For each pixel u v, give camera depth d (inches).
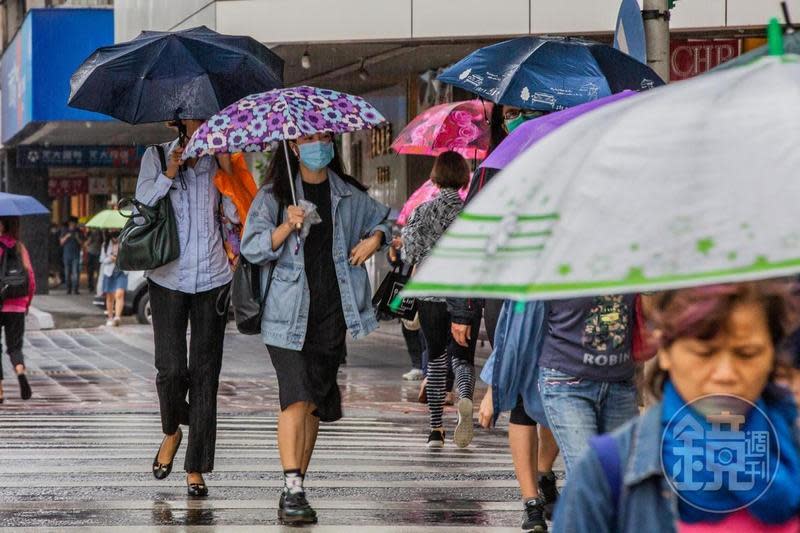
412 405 1450.5
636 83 851.4
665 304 256.8
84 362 2096.5
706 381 253.6
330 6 2089.1
